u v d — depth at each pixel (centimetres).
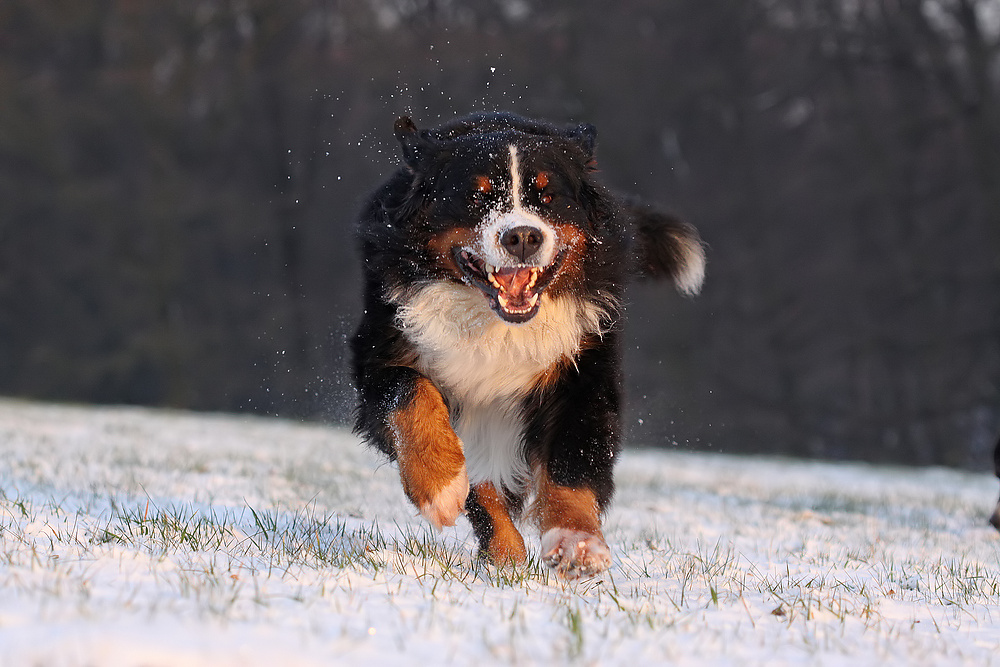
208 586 376
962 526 870
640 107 3234
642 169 3266
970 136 2969
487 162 511
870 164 3198
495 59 3039
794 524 822
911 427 3064
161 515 528
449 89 3073
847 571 557
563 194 521
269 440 1490
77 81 3428
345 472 993
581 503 498
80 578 371
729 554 593
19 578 359
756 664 341
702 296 3108
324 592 389
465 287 523
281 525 569
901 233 3247
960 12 2961
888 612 450
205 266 3572
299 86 3231
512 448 552
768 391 3134
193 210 3250
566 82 3150
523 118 569
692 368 2962
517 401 543
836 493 1196
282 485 828
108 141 3584
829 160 3350
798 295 3222
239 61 3306
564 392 533
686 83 3177
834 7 3153
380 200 555
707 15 3266
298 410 2309
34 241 3559
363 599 386
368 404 521
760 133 3362
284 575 415
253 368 3409
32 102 3316
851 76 3216
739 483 1305
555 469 515
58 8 3300
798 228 3381
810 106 3406
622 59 3180
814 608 436
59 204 3369
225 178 3550
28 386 3594
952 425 3034
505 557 507
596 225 540
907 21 3034
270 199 3388
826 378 3303
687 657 343
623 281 553
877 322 3145
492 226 491
